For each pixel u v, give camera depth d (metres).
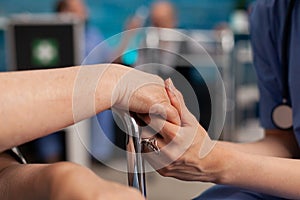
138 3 4.46
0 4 4.07
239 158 0.45
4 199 0.32
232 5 4.43
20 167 0.35
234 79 2.42
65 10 2.84
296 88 0.64
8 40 1.90
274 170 0.46
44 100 0.33
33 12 4.15
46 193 0.28
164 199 1.55
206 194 0.56
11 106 0.32
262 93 0.73
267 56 0.72
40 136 0.34
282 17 0.67
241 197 0.54
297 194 0.49
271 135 0.70
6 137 0.32
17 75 0.34
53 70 0.35
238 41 2.54
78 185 0.25
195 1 4.76
